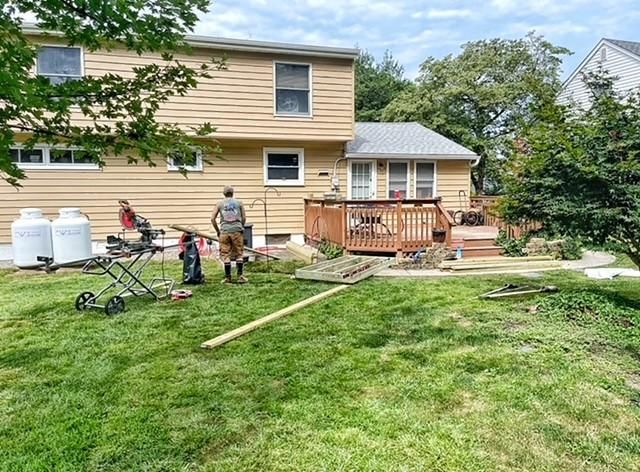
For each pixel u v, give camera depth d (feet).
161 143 8.23
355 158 38.75
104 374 11.01
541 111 16.69
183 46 8.75
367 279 22.91
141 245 18.42
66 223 21.77
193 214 34.78
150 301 18.65
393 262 26.20
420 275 23.93
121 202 30.01
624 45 56.80
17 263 21.50
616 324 14.08
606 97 15.67
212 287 21.45
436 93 77.77
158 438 8.03
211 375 10.89
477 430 8.20
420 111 77.82
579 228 15.85
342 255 28.73
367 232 28.12
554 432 8.12
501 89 73.46
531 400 9.32
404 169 40.93
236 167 35.68
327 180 38.27
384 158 39.52
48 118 7.50
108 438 8.04
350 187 39.32
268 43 33.24
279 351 12.55
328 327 14.78
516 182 17.12
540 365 11.12
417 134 46.37
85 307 17.43
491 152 74.18
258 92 34.09
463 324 14.84
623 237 15.76
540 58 76.89
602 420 8.52
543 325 14.28
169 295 19.57
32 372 11.19
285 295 19.61
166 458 7.42
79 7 7.20
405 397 9.56
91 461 7.35
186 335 14.08
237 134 33.81
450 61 79.66
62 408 9.22
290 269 26.53
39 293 20.31
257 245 36.52
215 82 32.94
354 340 13.42
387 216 27.45
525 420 8.54
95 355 12.37
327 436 8.04
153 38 7.98
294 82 35.24
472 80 74.95
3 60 5.88
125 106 8.13
